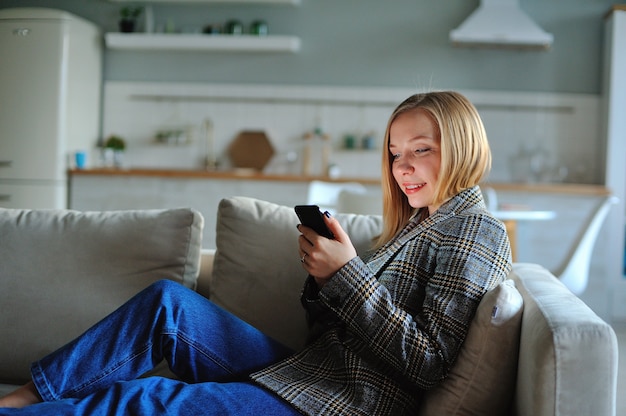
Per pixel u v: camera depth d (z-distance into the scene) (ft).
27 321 5.68
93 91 17.78
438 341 3.94
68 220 6.02
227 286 5.71
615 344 3.50
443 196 4.49
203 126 18.24
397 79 17.60
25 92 16.30
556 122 17.15
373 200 10.62
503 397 4.12
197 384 3.99
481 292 4.06
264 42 17.29
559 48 17.10
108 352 4.06
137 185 16.11
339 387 4.13
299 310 5.56
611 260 15.81
